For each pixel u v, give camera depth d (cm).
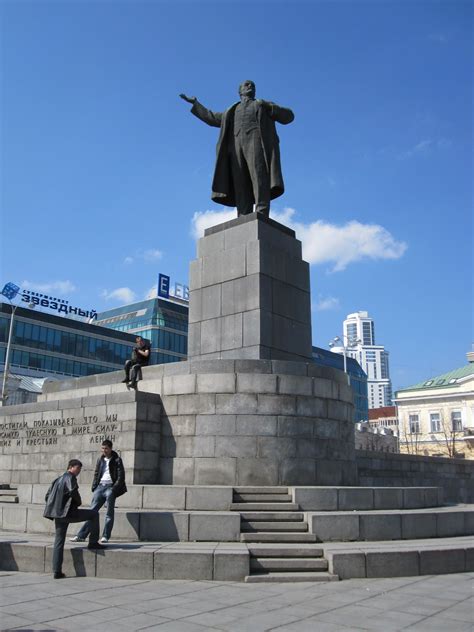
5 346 8144
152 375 1698
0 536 1266
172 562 1038
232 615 788
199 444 1505
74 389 2020
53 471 1722
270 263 1822
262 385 1534
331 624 743
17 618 769
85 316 10475
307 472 1514
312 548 1102
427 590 943
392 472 2577
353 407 1730
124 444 1517
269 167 1989
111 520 1145
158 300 10206
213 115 2103
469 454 7056
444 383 7550
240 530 1204
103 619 766
